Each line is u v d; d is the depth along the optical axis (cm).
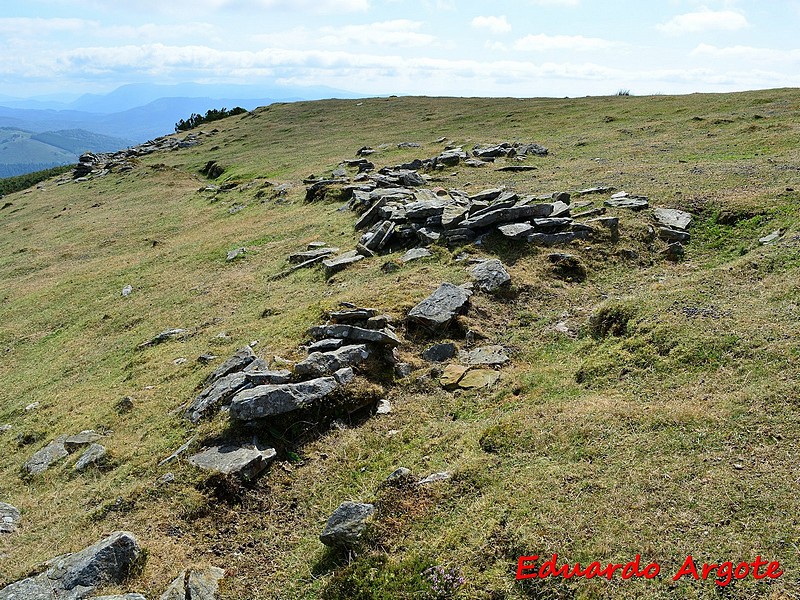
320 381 1290
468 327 1545
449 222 2153
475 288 1717
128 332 2295
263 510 1058
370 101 8931
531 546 768
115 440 1396
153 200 5241
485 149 4050
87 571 880
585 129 4675
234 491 1082
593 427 1007
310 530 991
